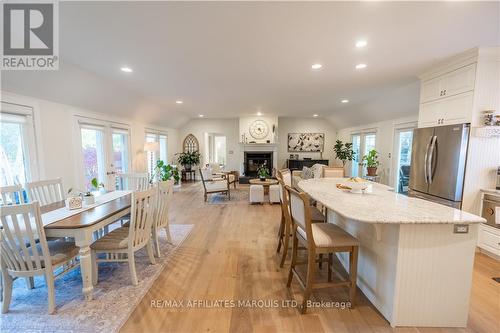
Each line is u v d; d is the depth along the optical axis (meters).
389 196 2.18
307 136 8.77
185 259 2.68
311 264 1.74
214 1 1.65
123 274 2.35
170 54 2.60
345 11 1.78
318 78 3.51
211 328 1.63
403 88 4.05
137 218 2.19
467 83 2.61
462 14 1.81
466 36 2.18
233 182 7.28
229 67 3.03
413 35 2.16
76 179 3.82
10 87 2.74
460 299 1.61
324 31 2.09
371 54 2.60
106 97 4.17
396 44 2.35
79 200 2.35
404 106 4.66
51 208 2.36
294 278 2.27
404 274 1.60
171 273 2.37
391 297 1.65
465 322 1.62
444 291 1.61
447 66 2.86
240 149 8.31
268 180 5.76
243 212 4.68
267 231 3.60
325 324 1.66
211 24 1.97
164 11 1.77
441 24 1.96
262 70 3.16
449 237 1.58
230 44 2.35
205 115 7.79
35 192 2.58
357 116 6.50
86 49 2.45
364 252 2.02
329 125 8.73
